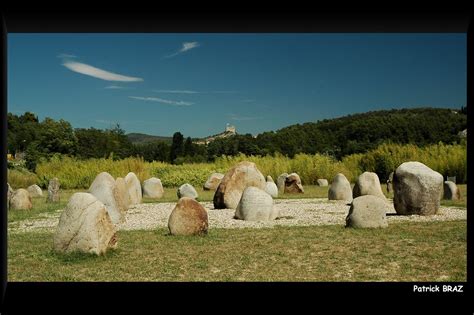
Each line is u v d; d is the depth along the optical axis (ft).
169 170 114.01
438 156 107.34
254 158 117.39
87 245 31.12
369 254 31.40
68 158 121.49
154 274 27.73
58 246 31.71
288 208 59.67
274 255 31.55
